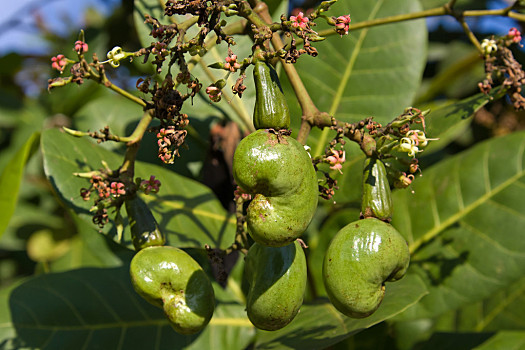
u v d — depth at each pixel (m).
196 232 0.47
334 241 0.35
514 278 0.48
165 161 0.36
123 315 0.47
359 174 0.49
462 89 0.68
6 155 0.76
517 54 0.65
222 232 0.48
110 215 0.43
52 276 0.48
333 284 0.35
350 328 0.41
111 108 0.55
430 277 0.49
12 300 0.46
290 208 0.33
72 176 0.44
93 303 0.47
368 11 0.54
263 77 0.34
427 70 0.72
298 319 0.44
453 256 0.49
